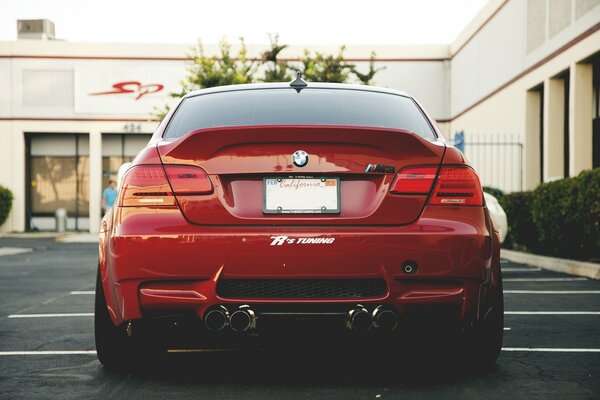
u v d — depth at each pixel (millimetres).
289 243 3258
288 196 3354
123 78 25719
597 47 12086
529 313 6090
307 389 3537
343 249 3260
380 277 3283
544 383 3664
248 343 4652
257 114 3801
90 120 25719
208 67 20625
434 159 3424
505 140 17703
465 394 3443
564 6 13664
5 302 7105
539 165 16125
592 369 3982
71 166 26297
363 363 4105
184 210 3344
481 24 20172
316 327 3350
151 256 3299
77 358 4320
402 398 3375
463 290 3354
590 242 9742
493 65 18938
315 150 3354
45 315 6168
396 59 25266
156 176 3383
